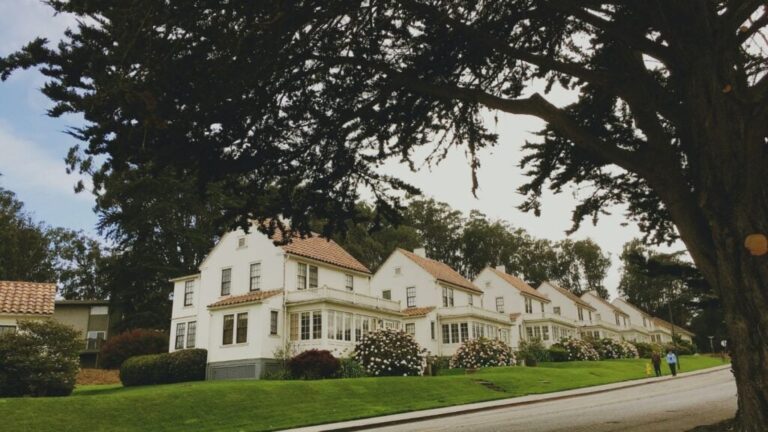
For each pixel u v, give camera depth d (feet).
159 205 145.28
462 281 158.40
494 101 23.25
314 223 126.00
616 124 28.12
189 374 97.04
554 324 187.73
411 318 135.64
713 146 19.51
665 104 22.45
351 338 101.24
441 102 25.45
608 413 47.01
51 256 191.21
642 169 22.38
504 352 116.88
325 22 19.71
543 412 51.72
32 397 53.93
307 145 23.77
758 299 17.94
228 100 18.85
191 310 110.83
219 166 21.22
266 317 95.55
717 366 150.92
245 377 93.71
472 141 26.16
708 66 19.43
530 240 334.85
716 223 19.33
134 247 150.82
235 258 107.65
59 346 59.57
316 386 66.95
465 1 22.00
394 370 86.89
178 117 17.97
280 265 102.17
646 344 197.67
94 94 16.49
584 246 338.54
